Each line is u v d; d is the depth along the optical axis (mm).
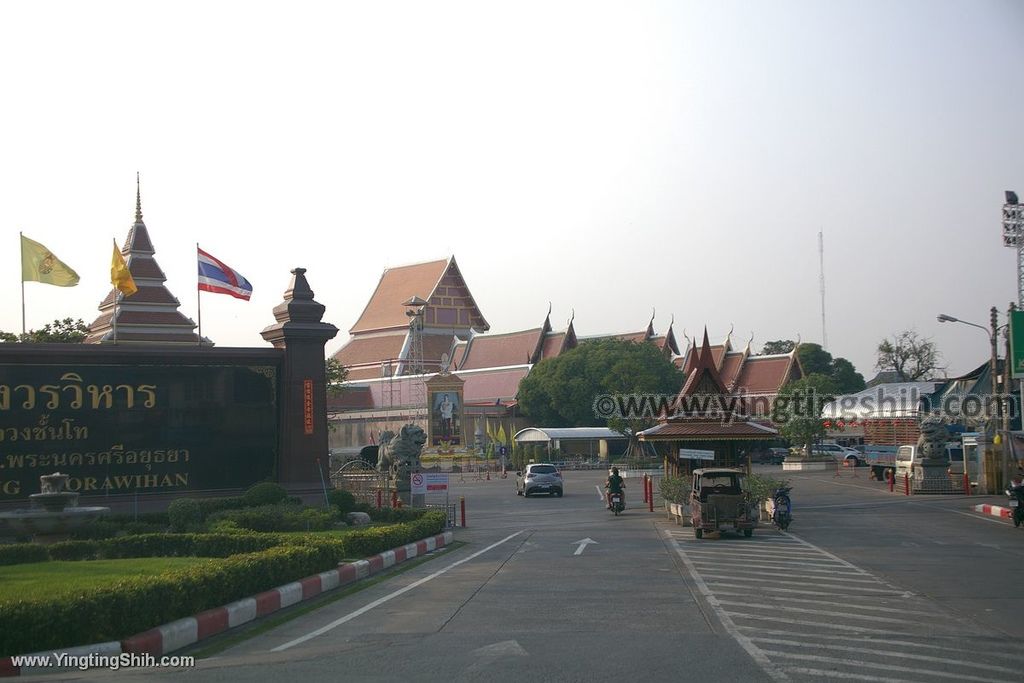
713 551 23547
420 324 120250
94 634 11078
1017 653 11047
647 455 92875
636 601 15242
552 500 49531
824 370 126625
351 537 21094
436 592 16891
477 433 100938
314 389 31016
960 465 54344
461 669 10172
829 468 78250
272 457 30688
